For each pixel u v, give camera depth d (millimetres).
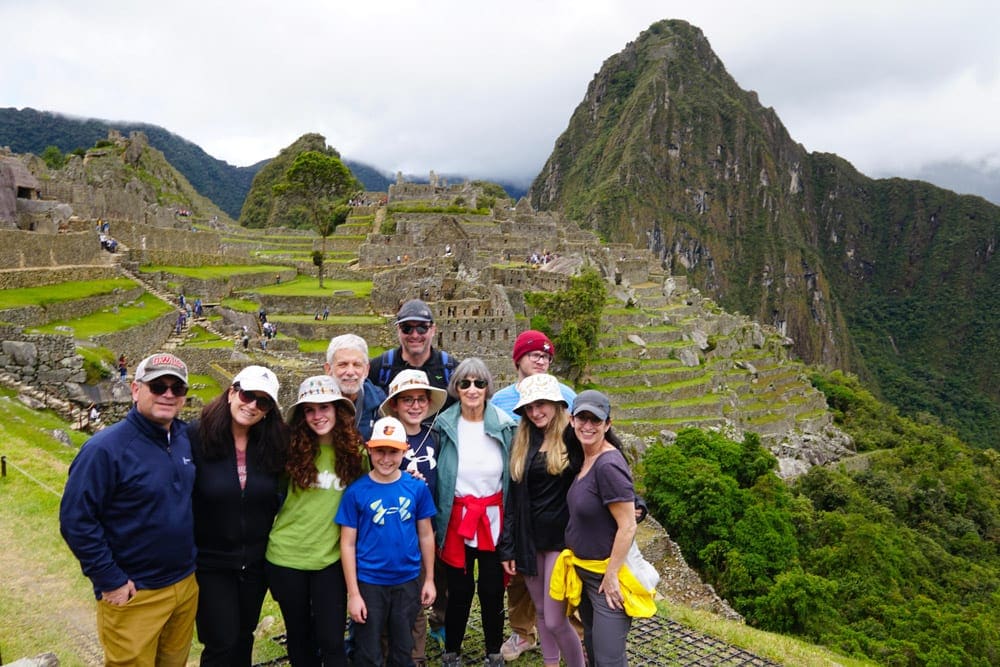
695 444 52438
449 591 11594
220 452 9531
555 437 11055
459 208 108125
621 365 65000
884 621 43188
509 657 12766
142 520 8742
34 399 28062
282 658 12375
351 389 11219
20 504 18906
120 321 40031
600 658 10359
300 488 9891
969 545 71750
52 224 48781
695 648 14438
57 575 15859
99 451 8477
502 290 55625
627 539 9922
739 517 43438
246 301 57531
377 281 63562
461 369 11352
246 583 10016
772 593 37625
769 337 122000
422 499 10547
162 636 9531
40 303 35938
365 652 10133
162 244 62719
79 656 13055
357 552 10180
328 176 93938
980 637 40969
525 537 11195
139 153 140125
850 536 51219
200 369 40500
